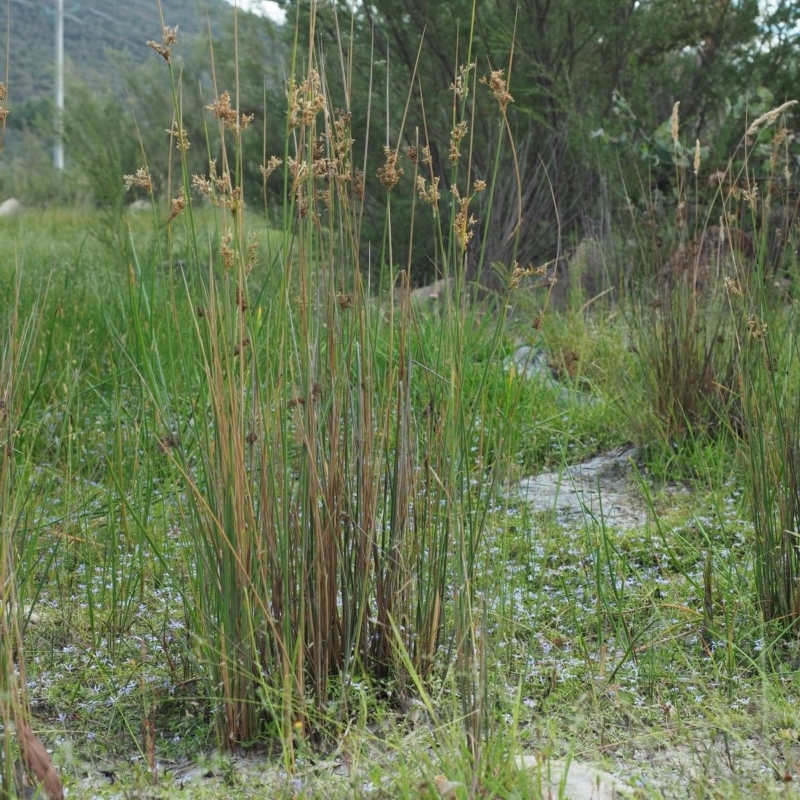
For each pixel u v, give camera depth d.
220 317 2.13
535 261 7.31
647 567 3.08
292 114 2.06
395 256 7.73
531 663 2.37
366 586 2.22
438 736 2.00
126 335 4.00
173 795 1.89
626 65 7.71
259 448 2.20
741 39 7.47
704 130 7.41
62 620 2.68
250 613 2.06
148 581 2.91
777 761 1.99
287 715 2.01
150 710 2.24
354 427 2.26
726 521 3.29
